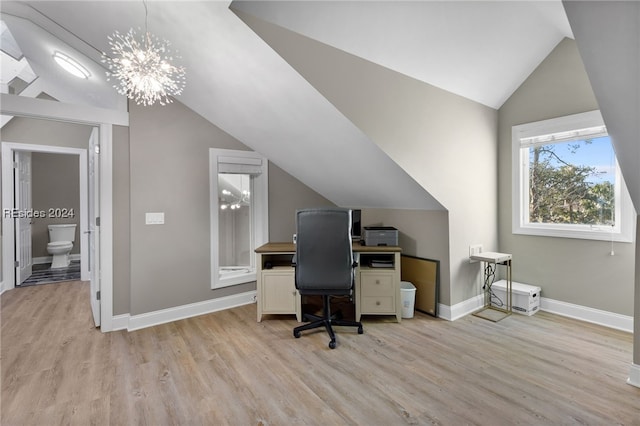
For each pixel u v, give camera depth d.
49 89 2.86
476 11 2.39
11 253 4.27
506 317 3.16
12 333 2.82
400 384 2.02
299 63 2.16
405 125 2.75
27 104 2.49
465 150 3.28
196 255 3.27
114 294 2.89
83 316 3.25
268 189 3.80
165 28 2.20
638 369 1.97
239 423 1.67
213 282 3.38
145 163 2.98
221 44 2.21
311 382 2.05
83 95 2.84
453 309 3.15
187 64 2.55
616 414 1.72
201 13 1.98
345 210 2.57
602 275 2.94
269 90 2.51
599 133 2.92
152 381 2.06
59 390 1.96
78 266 5.54
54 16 2.35
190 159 3.22
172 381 2.07
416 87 2.83
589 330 2.83
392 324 3.04
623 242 2.81
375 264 3.14
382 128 2.60
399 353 2.44
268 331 2.88
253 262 3.87
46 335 2.78
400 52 2.52
